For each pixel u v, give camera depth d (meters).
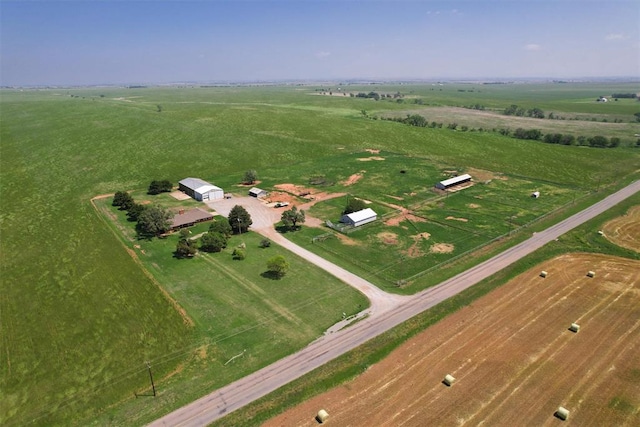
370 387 40.09
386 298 56.00
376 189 104.69
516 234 76.25
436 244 72.81
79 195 102.44
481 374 41.28
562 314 51.25
